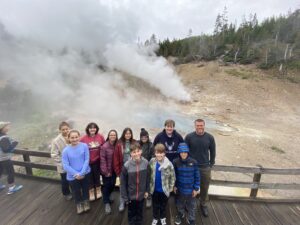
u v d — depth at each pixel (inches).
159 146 140.4
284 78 1286.9
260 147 551.2
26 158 218.4
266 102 1035.9
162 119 835.4
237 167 178.4
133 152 137.8
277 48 1670.8
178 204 156.6
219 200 186.4
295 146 563.8
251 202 184.1
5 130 185.0
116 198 186.2
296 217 166.1
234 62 1642.5
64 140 175.2
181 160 149.9
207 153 163.8
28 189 200.8
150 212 170.7
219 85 1300.4
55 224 156.2
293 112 921.5
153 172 144.1
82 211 167.2
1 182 214.4
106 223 157.0
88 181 166.9
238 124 779.4
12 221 159.2
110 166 165.2
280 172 177.5
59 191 197.6
